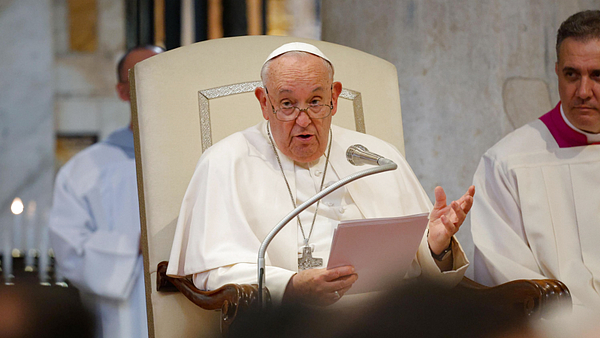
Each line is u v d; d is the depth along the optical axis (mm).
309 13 19406
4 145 20469
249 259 9016
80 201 16375
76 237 15781
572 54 12516
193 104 11008
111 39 21031
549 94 16391
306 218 10109
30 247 17516
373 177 10695
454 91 16203
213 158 10117
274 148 10555
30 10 20719
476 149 16078
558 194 12734
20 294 13047
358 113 12031
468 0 16188
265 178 10164
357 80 12211
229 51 11516
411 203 10812
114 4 21031
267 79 9883
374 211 10367
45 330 12453
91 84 21000
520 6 16250
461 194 16109
